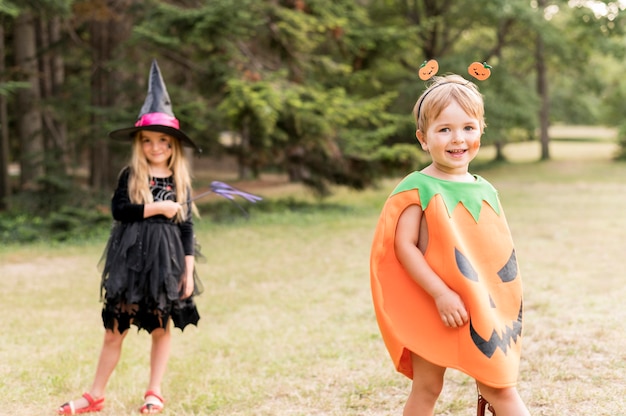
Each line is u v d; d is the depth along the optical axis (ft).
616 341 14.61
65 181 44.45
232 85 39.04
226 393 12.96
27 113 49.24
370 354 15.17
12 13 33.83
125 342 17.33
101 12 43.55
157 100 12.63
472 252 8.07
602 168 86.94
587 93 106.83
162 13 40.42
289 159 49.55
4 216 42.86
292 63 46.47
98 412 12.17
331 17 46.11
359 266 28.19
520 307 8.24
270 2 45.55
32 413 12.15
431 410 8.25
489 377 7.61
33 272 28.43
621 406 10.89
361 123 51.31
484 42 95.71
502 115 80.89
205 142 46.42
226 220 43.98
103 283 12.17
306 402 12.29
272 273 26.91
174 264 12.12
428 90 8.41
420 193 8.10
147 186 12.23
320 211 48.73
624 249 28.86
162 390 13.35
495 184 70.08
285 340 16.85
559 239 32.53
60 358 15.57
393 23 84.38
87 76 52.29
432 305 7.98
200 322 19.39
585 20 79.61
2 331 18.40
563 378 12.50
